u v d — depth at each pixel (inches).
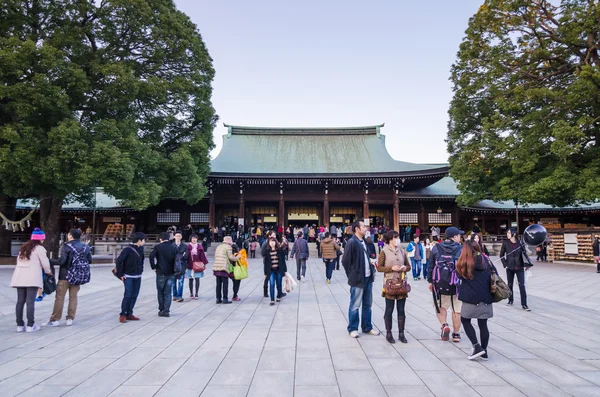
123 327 328.5
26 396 185.0
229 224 1541.6
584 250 978.1
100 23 828.0
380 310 406.6
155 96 872.9
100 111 842.2
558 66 918.4
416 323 344.2
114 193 800.3
